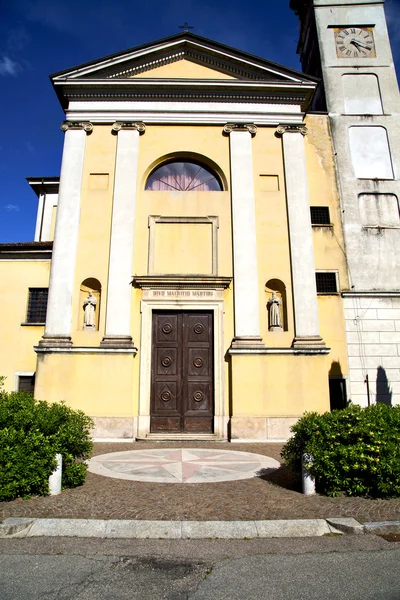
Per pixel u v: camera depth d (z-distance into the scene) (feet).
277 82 52.54
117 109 52.26
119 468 29.35
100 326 45.93
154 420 44.91
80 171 49.98
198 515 19.15
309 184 56.95
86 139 51.49
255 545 16.52
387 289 53.57
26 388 51.24
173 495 22.39
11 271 54.19
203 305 46.83
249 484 24.85
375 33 64.28
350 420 23.49
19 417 22.70
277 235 49.16
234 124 52.08
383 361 51.52
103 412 42.98
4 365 51.39
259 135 52.44
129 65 53.83
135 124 51.47
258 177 51.06
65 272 46.75
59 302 45.91
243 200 49.52
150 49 53.57
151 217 49.11
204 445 40.47
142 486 24.26
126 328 45.32
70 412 26.16
